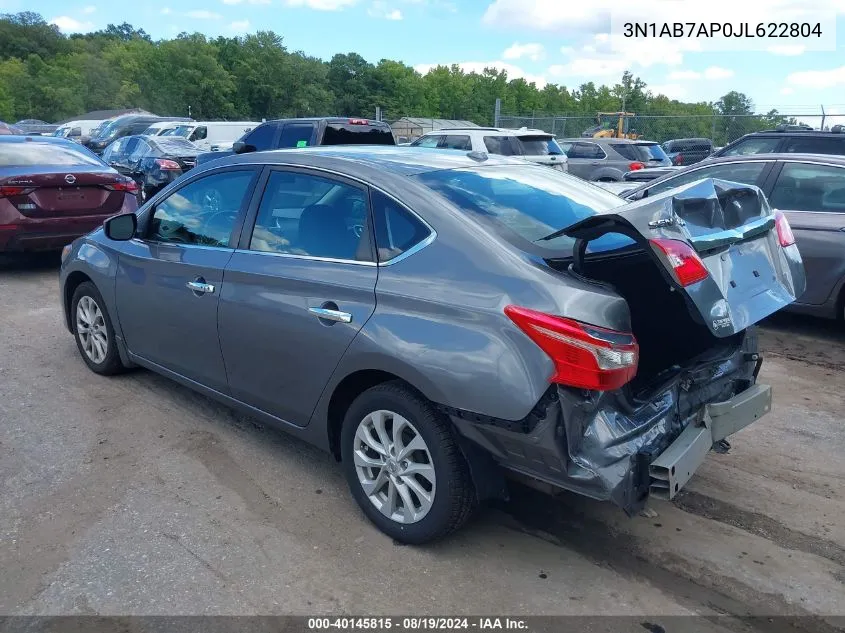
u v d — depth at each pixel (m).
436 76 97.31
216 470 4.07
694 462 3.01
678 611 2.96
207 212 4.29
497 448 2.96
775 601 3.03
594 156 18.38
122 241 4.85
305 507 3.69
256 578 3.13
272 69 85.44
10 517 3.59
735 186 3.40
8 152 8.84
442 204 3.27
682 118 23.48
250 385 3.96
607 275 3.36
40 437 4.46
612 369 2.72
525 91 96.12
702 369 3.25
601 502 3.78
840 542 3.45
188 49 78.31
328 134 12.92
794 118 20.23
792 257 3.52
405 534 3.33
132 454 4.25
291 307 3.58
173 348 4.48
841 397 5.31
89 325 5.36
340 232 3.54
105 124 30.08
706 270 2.79
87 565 3.21
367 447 3.45
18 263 9.91
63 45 108.88
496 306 2.89
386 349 3.14
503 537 3.46
